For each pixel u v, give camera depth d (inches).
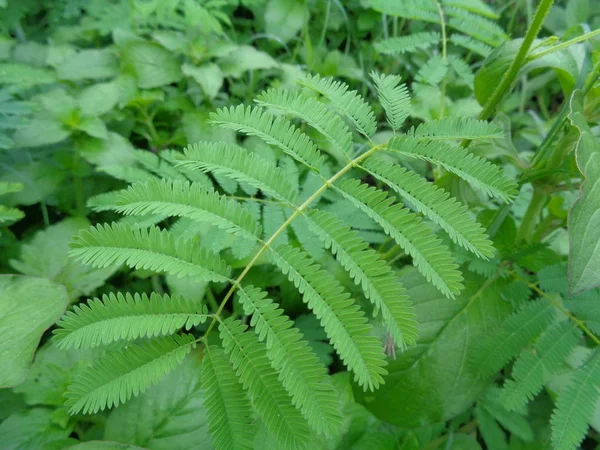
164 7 13.7
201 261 5.7
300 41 18.0
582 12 16.8
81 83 15.0
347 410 10.1
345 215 11.0
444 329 9.7
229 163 6.0
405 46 11.4
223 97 15.4
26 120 11.1
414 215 5.8
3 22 15.2
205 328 11.1
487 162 6.2
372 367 5.3
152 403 8.7
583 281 5.5
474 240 5.8
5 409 8.9
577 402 7.7
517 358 8.7
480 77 9.7
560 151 9.0
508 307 10.0
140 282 12.0
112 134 12.1
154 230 5.5
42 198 11.8
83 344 5.1
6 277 8.8
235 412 5.5
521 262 10.1
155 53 13.9
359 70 16.6
